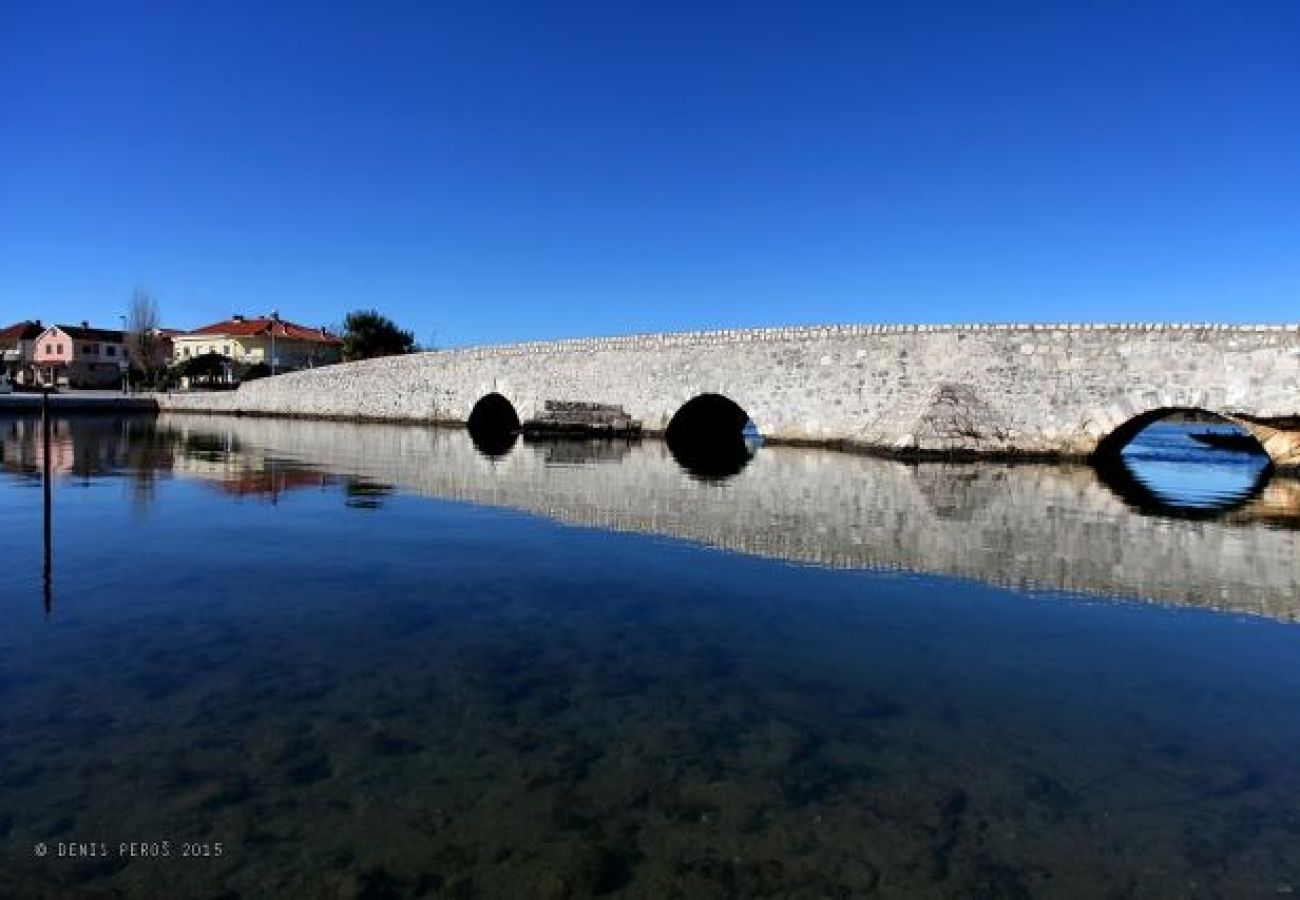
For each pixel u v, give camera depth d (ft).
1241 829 21.38
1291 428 112.16
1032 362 126.82
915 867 19.39
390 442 147.33
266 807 21.21
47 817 20.51
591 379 177.58
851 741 25.81
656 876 18.81
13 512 63.93
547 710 27.48
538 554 51.13
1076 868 19.49
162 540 53.42
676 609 39.60
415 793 22.04
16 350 394.93
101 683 28.71
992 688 30.45
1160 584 46.73
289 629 35.17
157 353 346.33
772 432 152.87
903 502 77.15
